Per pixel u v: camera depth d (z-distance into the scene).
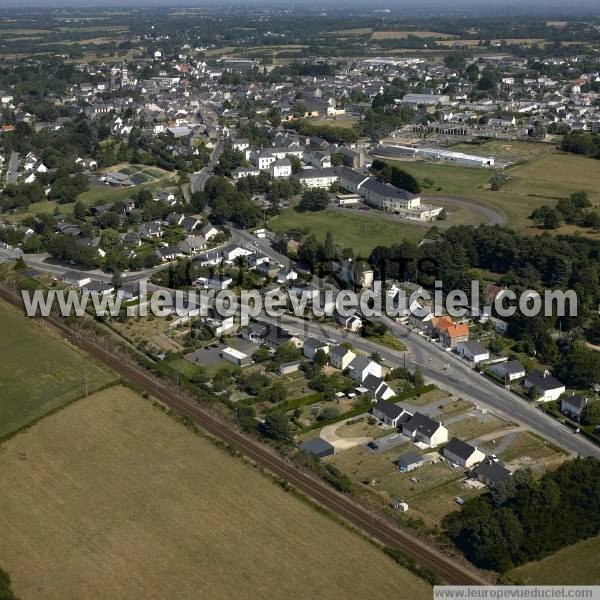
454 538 144.12
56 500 154.12
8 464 166.62
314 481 162.25
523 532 139.62
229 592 130.00
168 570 135.25
